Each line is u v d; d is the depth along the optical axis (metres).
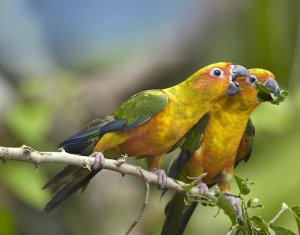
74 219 15.91
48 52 19.34
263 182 13.12
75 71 18.80
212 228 13.89
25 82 15.63
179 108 10.58
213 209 14.02
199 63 16.48
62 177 10.08
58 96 15.23
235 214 9.04
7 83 16.28
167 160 14.55
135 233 15.63
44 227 15.79
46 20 19.73
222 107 11.17
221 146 11.19
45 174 14.79
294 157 13.25
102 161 9.23
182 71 16.67
